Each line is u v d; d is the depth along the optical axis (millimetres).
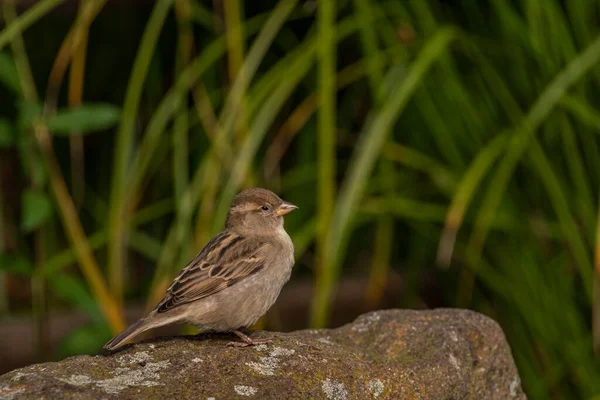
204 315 7383
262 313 7746
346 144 12430
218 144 10297
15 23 9938
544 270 10695
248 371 6676
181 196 10805
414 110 11312
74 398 6047
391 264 12781
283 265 7898
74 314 12367
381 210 11148
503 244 10953
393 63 10648
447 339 7641
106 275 13141
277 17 10648
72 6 13117
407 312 8242
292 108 12477
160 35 12789
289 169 13234
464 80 10891
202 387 6418
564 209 10141
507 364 7883
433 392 7160
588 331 10727
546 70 10289
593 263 10172
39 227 11391
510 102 10555
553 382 10641
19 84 9922
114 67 13289
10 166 14094
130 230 12023
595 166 10430
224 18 11430
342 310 12586
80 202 13094
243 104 10266
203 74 11758
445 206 11414
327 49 10133
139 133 12883
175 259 11102
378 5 10695
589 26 10555
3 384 6188
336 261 10164
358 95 12352
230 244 7691
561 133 10438
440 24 11086
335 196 12539
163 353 6891
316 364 6871
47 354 11422
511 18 10523
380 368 7047
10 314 12562
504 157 10305
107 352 6855
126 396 6164
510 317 11180
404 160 10906
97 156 13445
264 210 8117
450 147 10656
